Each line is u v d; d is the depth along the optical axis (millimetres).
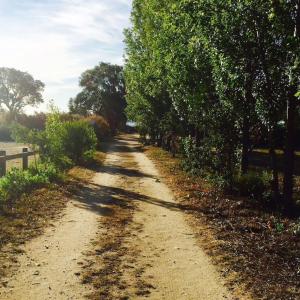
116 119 101938
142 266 7461
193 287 6539
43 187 14781
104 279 6777
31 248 8312
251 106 12930
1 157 14430
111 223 10586
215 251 8375
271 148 12781
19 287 6371
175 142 31312
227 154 15430
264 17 10617
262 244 8930
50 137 19078
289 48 9562
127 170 22344
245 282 6754
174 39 15086
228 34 11016
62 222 10516
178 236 9516
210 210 12297
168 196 14609
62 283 6574
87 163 24578
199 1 11062
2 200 11883
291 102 11312
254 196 13992
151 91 31406
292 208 12070
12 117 60031
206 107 14703
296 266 7555
